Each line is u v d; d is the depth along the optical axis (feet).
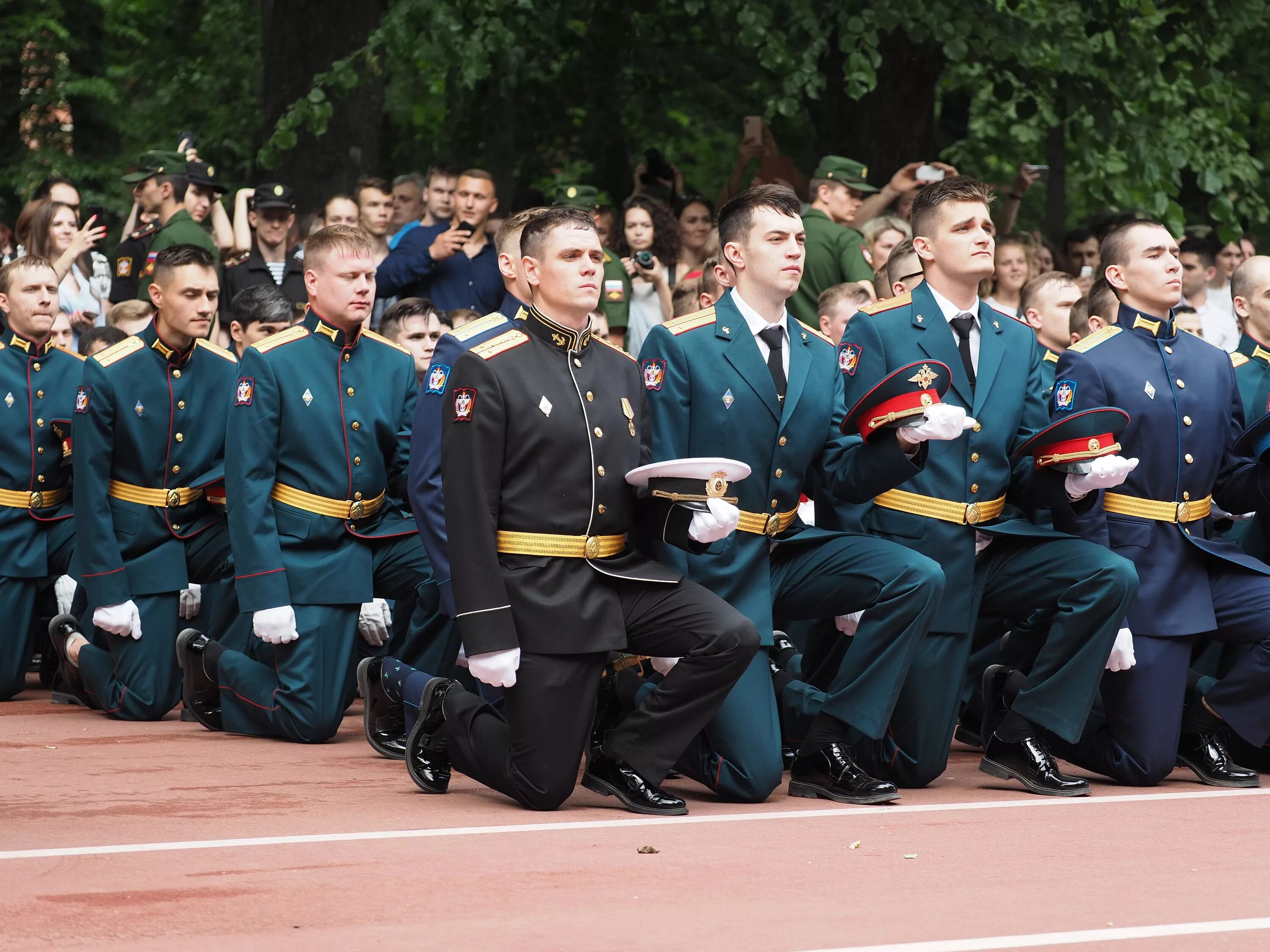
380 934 21.83
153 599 43.39
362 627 41.86
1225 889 24.94
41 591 49.01
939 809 32.04
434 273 56.24
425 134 99.30
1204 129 75.72
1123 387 36.42
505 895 23.93
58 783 33.35
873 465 32.45
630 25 79.51
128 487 43.47
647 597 31.40
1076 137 72.90
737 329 34.09
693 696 30.89
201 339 44.65
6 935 21.66
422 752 32.94
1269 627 36.04
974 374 35.53
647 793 31.01
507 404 30.76
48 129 120.88
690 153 97.50
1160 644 35.83
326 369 40.37
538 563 30.78
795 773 33.71
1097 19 71.05
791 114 65.36
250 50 105.19
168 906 23.12
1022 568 35.01
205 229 59.11
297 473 39.73
